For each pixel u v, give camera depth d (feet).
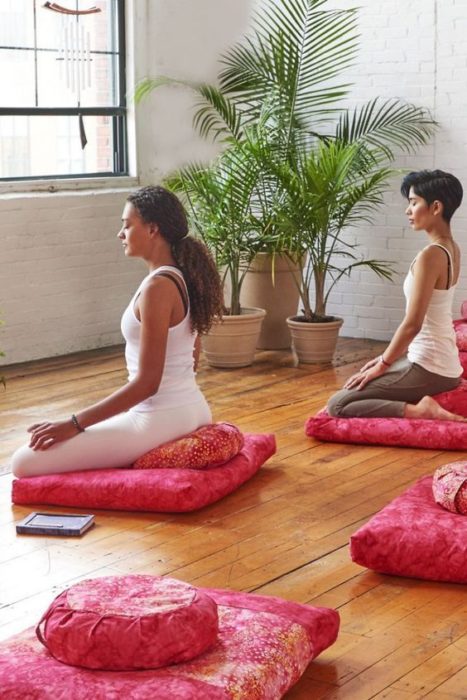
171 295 13.14
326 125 24.67
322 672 9.01
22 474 13.60
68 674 7.77
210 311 13.53
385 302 24.47
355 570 11.23
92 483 13.09
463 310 22.20
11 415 17.90
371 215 24.29
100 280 23.81
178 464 13.37
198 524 12.60
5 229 21.79
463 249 23.17
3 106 22.31
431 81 23.18
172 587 8.38
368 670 9.04
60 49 23.25
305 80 23.41
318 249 21.80
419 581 10.92
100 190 23.80
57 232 22.77
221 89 25.41
